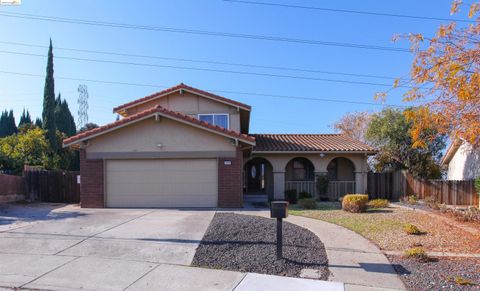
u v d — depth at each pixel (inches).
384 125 1029.2
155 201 621.0
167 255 316.8
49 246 340.8
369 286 257.1
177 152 619.5
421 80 361.7
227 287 251.3
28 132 1155.3
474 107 349.1
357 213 575.5
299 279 268.8
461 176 812.6
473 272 287.1
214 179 619.5
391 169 1103.0
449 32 347.6
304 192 835.4
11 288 242.4
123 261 300.8
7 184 671.1
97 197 619.5
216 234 376.5
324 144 869.2
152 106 783.1
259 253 321.7
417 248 338.6
